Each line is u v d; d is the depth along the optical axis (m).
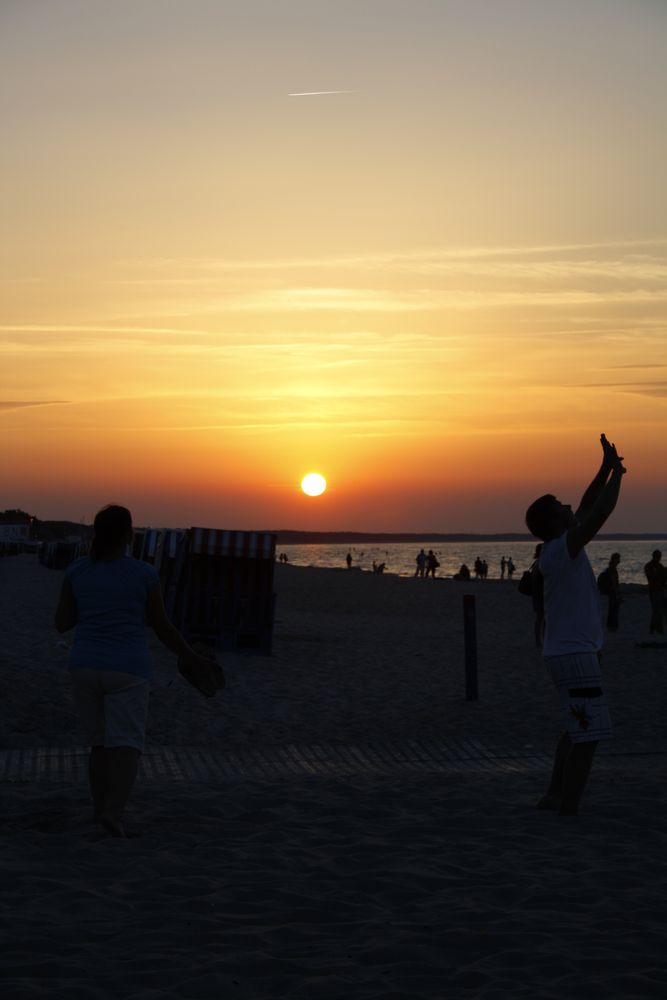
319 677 15.92
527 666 17.66
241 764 9.56
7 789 7.09
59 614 5.84
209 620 18.42
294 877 4.92
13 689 12.41
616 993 3.46
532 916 4.30
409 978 3.61
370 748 10.70
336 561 189.12
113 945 3.91
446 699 13.93
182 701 12.85
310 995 3.45
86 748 9.94
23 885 4.65
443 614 32.53
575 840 5.65
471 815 6.33
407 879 4.88
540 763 9.79
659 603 24.28
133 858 5.18
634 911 4.37
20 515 139.00
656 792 7.02
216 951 3.88
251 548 18.33
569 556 6.20
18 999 3.34
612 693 14.31
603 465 6.56
